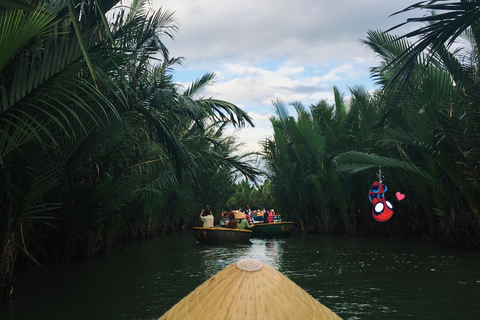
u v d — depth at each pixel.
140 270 8.73
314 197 19.77
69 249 10.22
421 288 6.63
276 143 20.30
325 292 6.47
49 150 6.91
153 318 5.09
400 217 16.69
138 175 13.47
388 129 12.53
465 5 4.58
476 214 10.89
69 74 5.59
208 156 15.35
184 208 22.75
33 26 4.23
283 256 10.94
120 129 8.41
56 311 5.43
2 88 5.00
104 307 5.61
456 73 11.90
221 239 14.89
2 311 5.43
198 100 10.03
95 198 9.52
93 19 6.01
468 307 5.46
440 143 12.79
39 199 7.41
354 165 12.98
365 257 10.38
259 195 37.03
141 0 9.35
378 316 5.11
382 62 13.62
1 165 5.10
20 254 8.88
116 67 6.65
